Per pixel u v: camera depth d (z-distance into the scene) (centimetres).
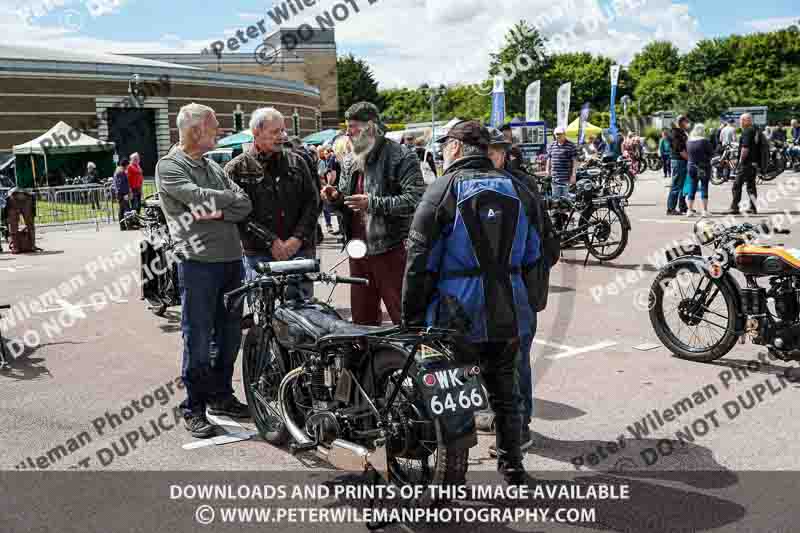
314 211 520
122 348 655
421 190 482
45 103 3659
